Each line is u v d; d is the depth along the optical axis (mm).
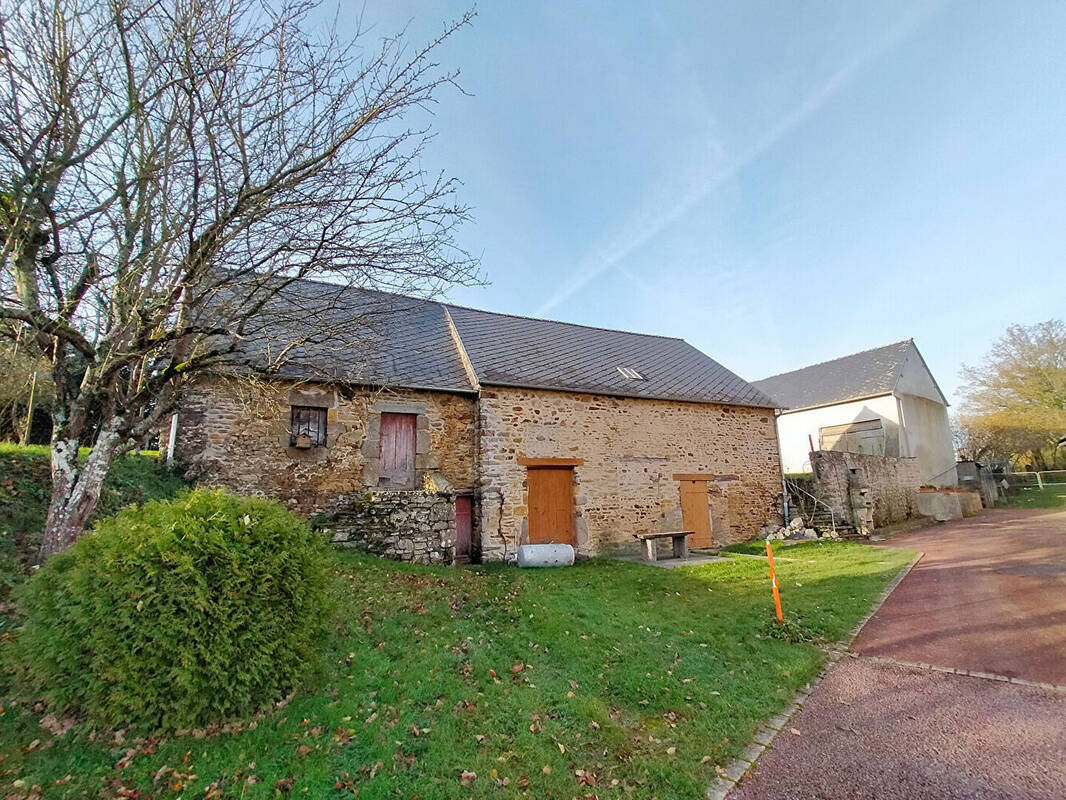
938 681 4230
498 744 3293
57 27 4359
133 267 4824
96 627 3131
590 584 7551
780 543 11938
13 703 3359
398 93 4961
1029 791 2807
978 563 8641
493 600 6336
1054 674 4215
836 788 2914
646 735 3498
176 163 4609
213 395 8258
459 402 10250
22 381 8789
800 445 21453
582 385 11195
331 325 6324
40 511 5441
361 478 9156
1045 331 24750
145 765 2953
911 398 19688
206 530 3455
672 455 12023
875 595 6797
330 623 4812
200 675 3201
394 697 3752
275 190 4758
